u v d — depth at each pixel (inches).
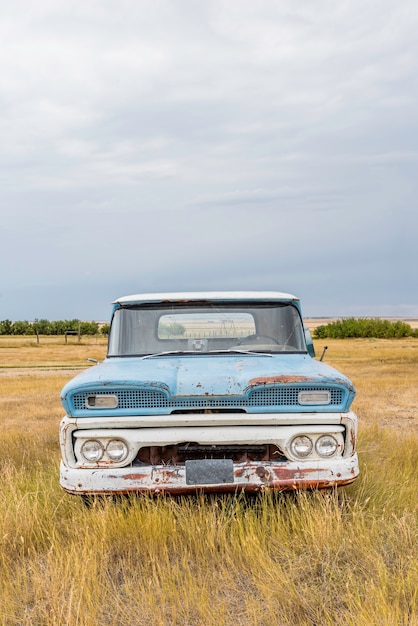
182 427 162.6
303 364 188.1
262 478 159.3
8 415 467.2
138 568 144.4
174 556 150.9
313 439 162.7
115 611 125.0
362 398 539.8
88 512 172.7
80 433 162.2
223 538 152.8
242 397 162.1
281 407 163.5
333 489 166.7
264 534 155.9
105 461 161.6
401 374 807.7
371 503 181.0
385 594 121.0
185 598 125.6
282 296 213.6
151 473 159.5
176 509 168.4
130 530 157.2
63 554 149.4
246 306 212.7
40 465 263.3
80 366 1223.5
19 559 154.4
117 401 163.5
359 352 1552.7
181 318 210.4
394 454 269.6
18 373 1003.9
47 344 2353.6
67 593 130.8
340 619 116.2
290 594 125.5
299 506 168.7
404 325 3080.7
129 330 208.7
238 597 130.3
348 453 164.2
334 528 154.6
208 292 221.6
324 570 136.1
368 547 145.0
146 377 166.7
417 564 131.2
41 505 187.2
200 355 202.5
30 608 129.0
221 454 164.6
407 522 160.6
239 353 203.5
